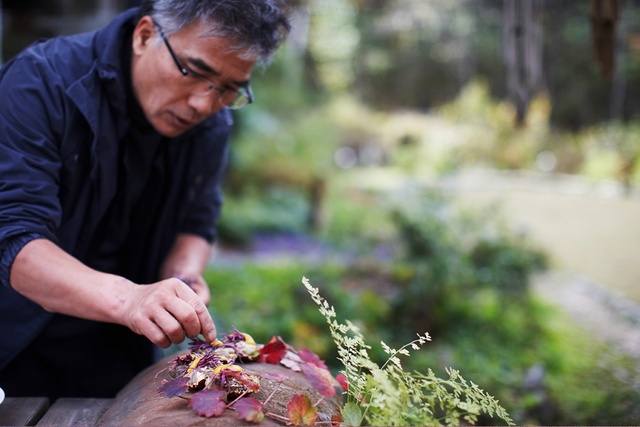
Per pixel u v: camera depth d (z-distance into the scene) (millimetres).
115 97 1431
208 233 1848
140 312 1094
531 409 2777
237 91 1430
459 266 4703
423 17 15766
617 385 3061
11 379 1597
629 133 13305
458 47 16203
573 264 6785
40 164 1312
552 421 2645
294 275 5688
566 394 2953
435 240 4871
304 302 4801
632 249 7488
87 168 1442
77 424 1208
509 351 4023
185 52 1342
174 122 1438
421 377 954
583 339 4309
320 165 10914
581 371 3471
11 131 1325
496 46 15117
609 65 2508
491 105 16219
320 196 8703
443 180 12938
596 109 14086
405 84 18328
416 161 14836
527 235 5414
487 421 2494
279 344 1198
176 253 1760
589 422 2537
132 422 955
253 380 984
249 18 1304
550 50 9406
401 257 5852
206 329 1095
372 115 17797
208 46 1321
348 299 4812
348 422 920
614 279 6199
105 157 1444
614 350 4012
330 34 17219
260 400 987
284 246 7520
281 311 4586
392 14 16312
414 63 17672
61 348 1625
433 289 4594
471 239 5227
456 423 890
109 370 1700
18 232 1232
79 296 1180
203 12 1294
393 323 4516
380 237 7980
